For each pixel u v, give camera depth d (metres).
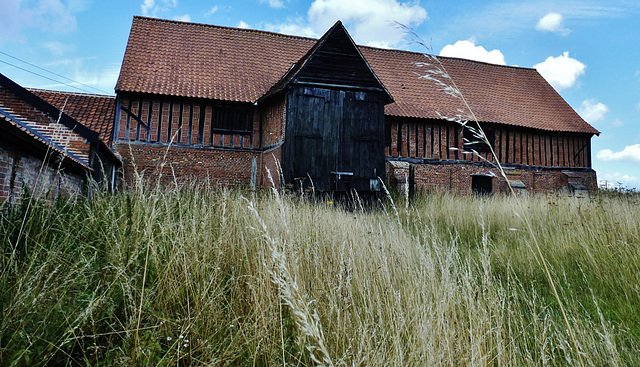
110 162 12.96
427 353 2.38
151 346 2.49
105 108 16.67
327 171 14.88
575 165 22.36
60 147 8.64
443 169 19.56
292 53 21.42
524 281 5.18
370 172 15.45
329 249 4.12
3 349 2.12
